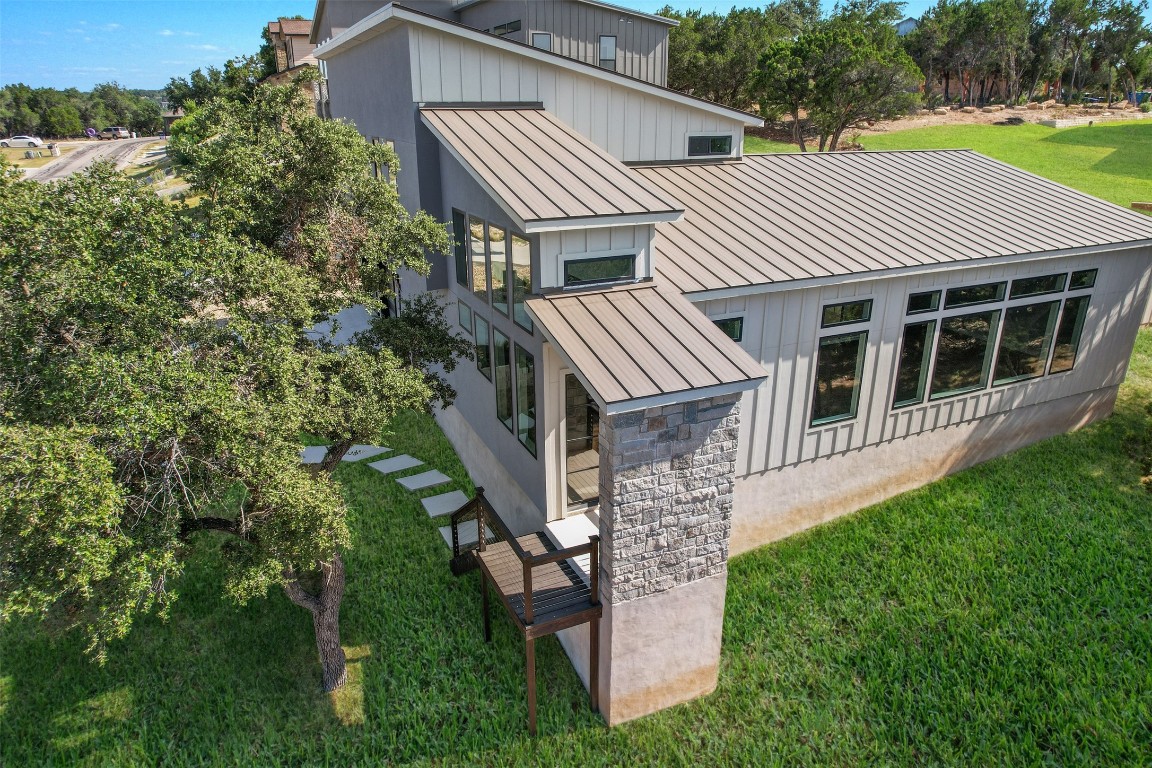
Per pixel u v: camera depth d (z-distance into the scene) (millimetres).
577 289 8484
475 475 12578
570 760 7836
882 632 9258
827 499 11633
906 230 11742
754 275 9656
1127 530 11078
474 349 11180
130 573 5566
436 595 10117
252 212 7199
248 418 5910
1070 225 12797
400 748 7965
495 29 21016
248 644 9398
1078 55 60656
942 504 11898
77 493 4969
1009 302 12102
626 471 7324
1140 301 13828
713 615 8453
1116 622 9289
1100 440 13875
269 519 6551
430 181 11156
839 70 33562
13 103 103062
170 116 112312
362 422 7074
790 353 10320
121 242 6059
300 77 7781
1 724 8484
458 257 11070
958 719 8094
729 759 7824
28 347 5746
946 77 62406
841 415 11203
